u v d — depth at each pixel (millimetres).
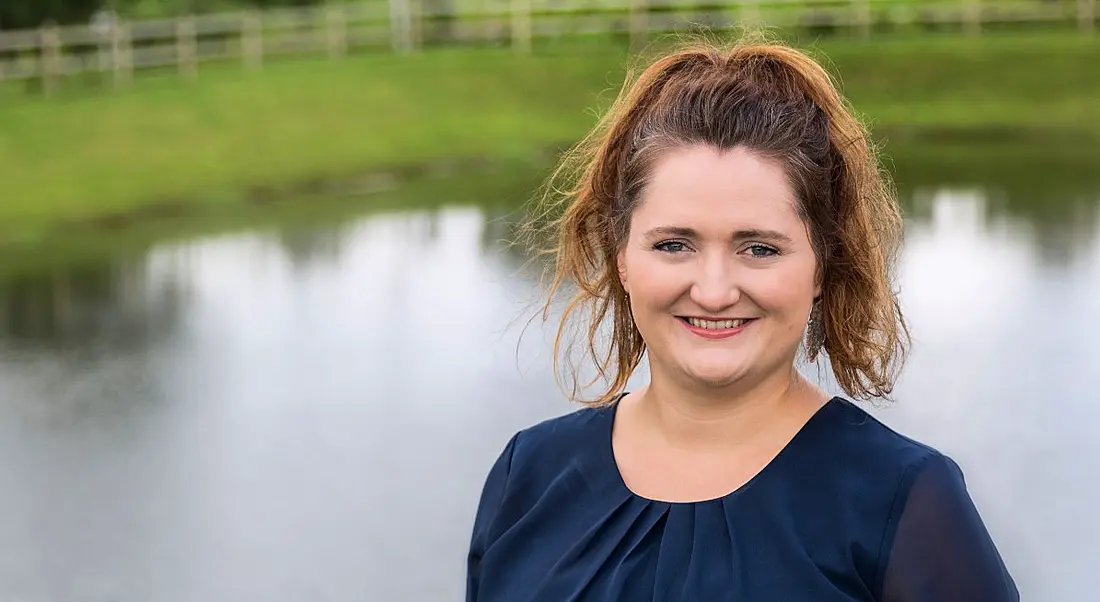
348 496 7598
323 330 11836
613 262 1975
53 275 15211
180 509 7590
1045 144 21750
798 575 1630
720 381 1696
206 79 25734
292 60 27469
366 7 35562
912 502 1627
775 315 1695
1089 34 26938
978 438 7945
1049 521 6609
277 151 22172
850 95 25016
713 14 28156
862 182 1781
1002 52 25969
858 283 1813
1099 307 11148
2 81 25422
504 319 11703
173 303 13398
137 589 6523
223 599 6320
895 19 28172
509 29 28234
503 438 8500
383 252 15359
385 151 22469
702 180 1679
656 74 1806
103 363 11219
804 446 1706
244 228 17578
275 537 7059
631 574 1710
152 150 21797
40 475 8383
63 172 20625
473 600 1949
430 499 7477
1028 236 14352
